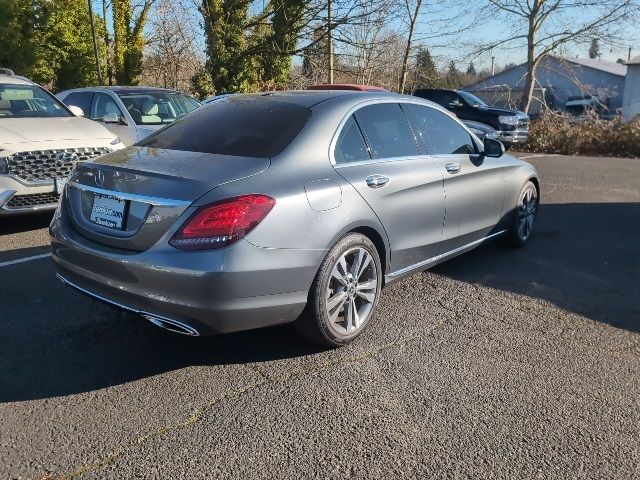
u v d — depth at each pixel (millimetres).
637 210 8680
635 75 41156
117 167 3547
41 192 6211
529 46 25062
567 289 5066
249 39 21406
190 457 2730
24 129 6473
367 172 3945
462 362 3697
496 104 31562
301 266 3408
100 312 4352
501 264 5766
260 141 3725
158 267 3137
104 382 3377
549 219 7938
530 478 2639
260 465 2684
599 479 2641
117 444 2812
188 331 3246
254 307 3277
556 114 20844
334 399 3240
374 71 23344
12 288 4781
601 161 16297
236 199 3184
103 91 9297
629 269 5680
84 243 3514
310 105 4039
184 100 9906
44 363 3570
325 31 19297
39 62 19688
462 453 2801
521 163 6094
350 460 2732
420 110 4820
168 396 3246
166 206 3189
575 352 3871
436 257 4801
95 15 21594
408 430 2973
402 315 4426
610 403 3264
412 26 21875
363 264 3885
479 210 5250
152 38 22656
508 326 4266
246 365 3613
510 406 3209
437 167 4637
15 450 2750
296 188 3439
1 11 18547
